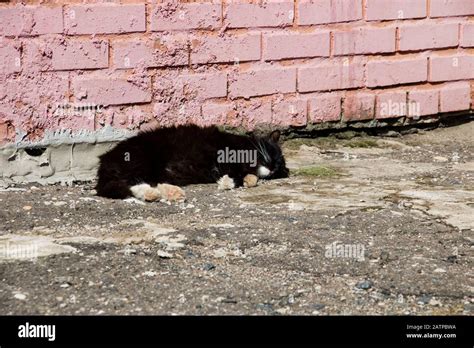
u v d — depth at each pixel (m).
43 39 5.13
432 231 4.62
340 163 5.44
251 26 5.46
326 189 5.07
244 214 4.75
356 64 5.66
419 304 4.15
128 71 5.27
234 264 4.34
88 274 4.25
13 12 5.08
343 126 5.68
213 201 4.91
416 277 4.29
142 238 4.51
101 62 5.22
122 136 5.28
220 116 5.45
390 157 5.55
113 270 4.28
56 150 5.18
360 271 4.32
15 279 4.21
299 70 5.56
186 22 5.35
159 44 5.31
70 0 5.15
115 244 4.46
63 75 5.17
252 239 4.52
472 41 5.85
